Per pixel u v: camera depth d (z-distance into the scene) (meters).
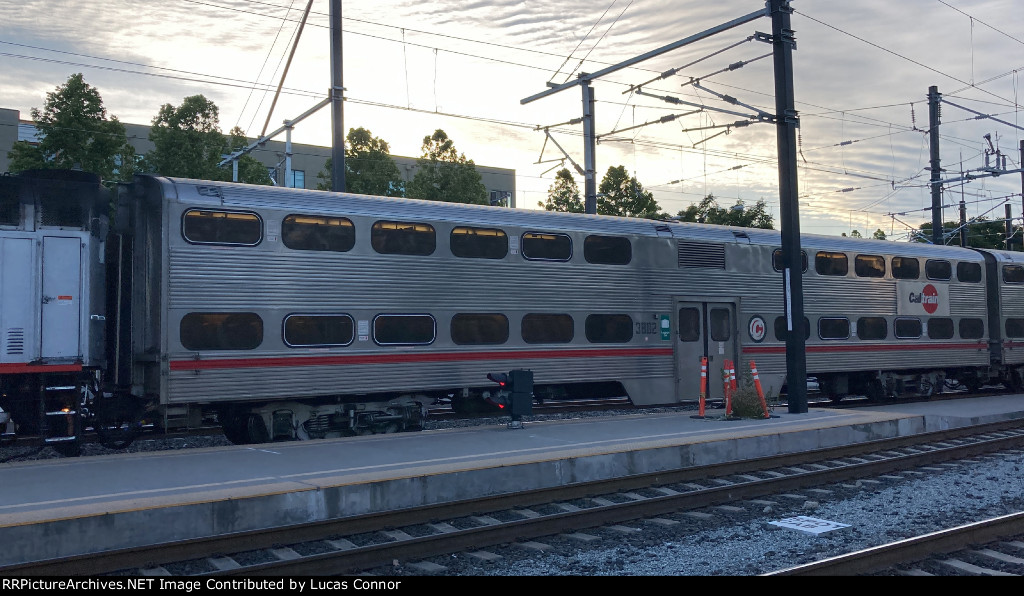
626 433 12.57
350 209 12.96
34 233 11.16
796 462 12.18
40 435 11.03
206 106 24.50
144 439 13.70
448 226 13.85
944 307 21.59
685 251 16.95
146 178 11.94
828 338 19.09
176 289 11.42
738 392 15.12
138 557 6.72
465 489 9.27
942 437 14.55
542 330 14.80
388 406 13.48
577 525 8.39
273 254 12.21
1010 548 7.31
